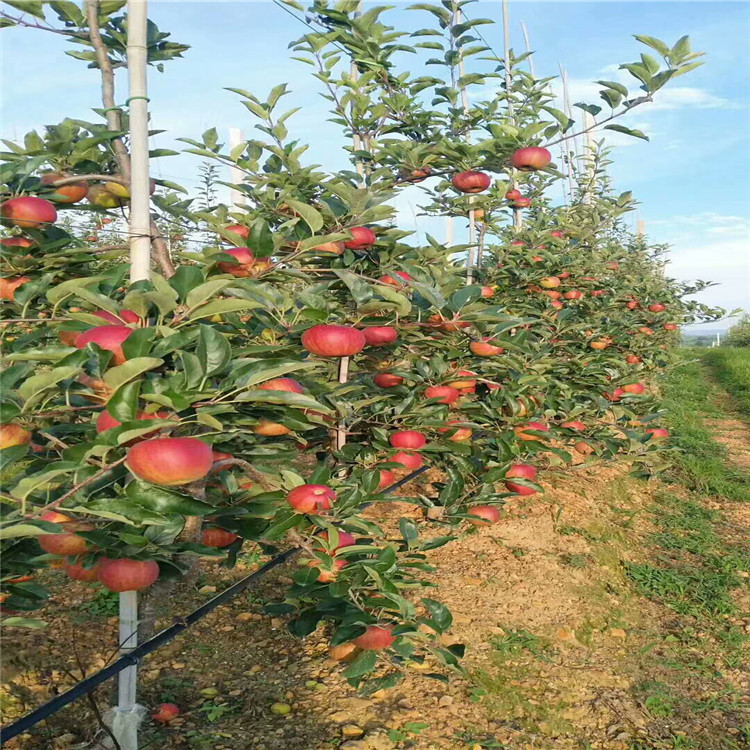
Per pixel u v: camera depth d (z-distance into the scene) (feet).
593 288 9.98
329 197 4.62
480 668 5.54
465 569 7.11
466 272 7.13
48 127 3.65
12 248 3.23
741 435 16.24
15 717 4.57
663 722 5.28
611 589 7.32
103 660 5.25
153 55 4.28
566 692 5.44
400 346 5.00
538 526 8.24
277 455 3.59
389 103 6.07
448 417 5.12
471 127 6.56
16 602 3.13
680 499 10.90
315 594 3.43
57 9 3.94
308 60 5.67
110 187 3.81
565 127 5.94
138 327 2.86
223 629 5.92
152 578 3.05
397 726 4.81
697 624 6.90
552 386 6.55
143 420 2.49
